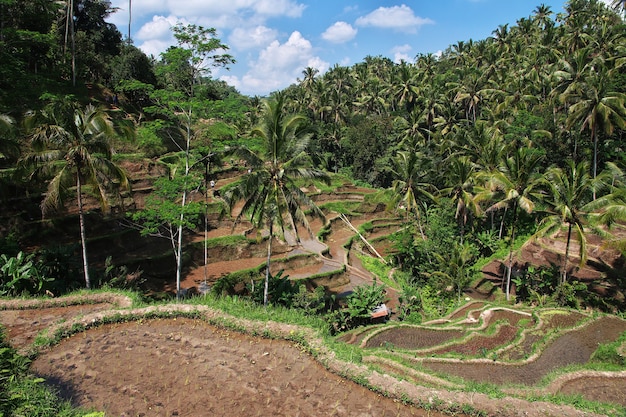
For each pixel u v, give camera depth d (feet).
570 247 117.70
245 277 105.60
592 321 80.07
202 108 86.17
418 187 134.41
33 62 133.69
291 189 77.82
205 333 51.75
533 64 187.73
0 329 43.57
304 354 47.93
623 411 39.96
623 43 156.35
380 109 258.78
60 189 71.46
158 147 140.87
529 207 95.96
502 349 69.31
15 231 90.68
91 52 155.53
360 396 40.93
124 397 38.55
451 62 294.66
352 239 148.56
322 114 252.83
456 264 107.86
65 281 75.66
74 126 70.23
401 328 80.07
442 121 196.44
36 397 33.71
